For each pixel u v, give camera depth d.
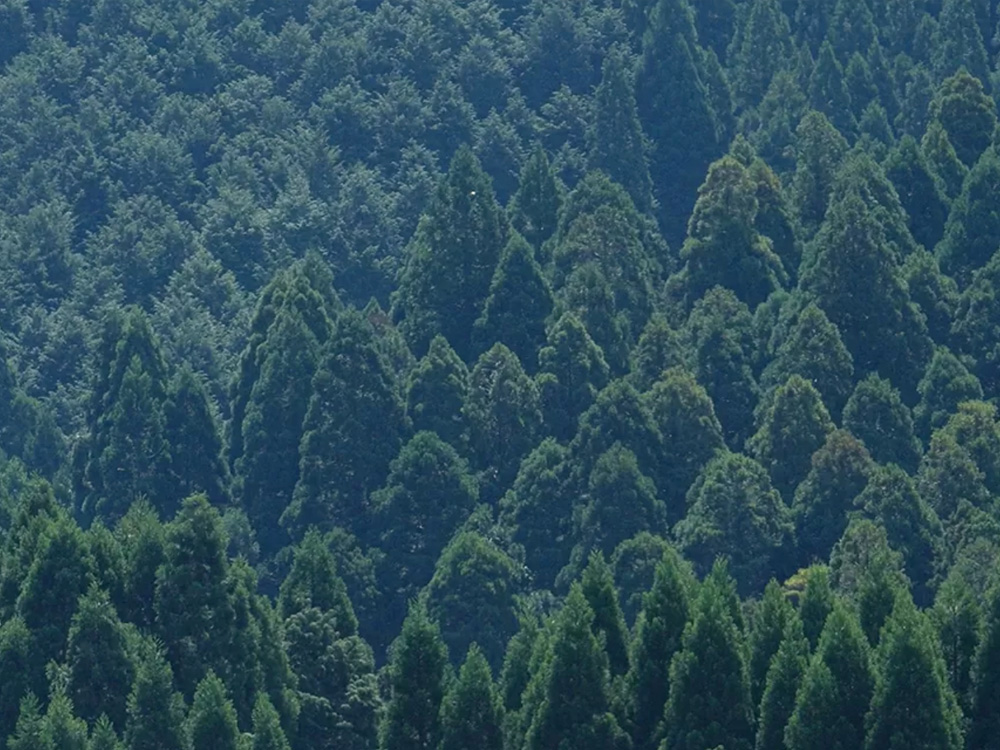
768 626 197.25
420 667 196.88
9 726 197.88
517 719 197.62
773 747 189.00
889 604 199.50
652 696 195.75
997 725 190.00
